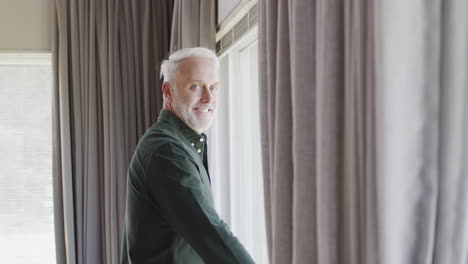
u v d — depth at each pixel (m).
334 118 0.68
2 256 3.12
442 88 0.58
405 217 0.59
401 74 0.58
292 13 0.81
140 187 1.34
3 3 3.00
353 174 0.65
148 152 1.29
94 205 2.86
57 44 2.93
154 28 2.91
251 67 2.23
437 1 0.58
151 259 1.39
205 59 1.52
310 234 0.74
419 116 0.59
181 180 1.23
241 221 2.31
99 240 2.87
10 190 3.13
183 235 1.24
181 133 1.51
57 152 2.90
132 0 2.91
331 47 0.68
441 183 0.59
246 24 1.76
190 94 1.50
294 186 0.77
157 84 2.91
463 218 0.59
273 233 0.87
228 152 2.33
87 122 2.88
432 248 0.60
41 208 3.16
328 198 0.68
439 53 0.58
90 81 2.88
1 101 3.13
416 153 0.59
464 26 0.57
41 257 3.15
